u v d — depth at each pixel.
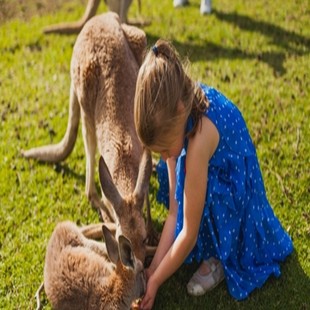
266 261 1.79
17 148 2.24
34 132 2.31
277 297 1.73
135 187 1.72
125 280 1.60
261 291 1.75
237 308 1.71
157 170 1.84
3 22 3.08
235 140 1.63
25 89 2.54
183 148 1.56
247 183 1.69
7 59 2.76
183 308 1.73
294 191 1.99
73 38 2.88
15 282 1.80
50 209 2.00
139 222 1.64
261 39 2.78
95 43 1.93
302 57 2.63
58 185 2.08
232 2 3.11
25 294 1.77
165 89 1.40
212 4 3.10
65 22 3.00
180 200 1.65
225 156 1.63
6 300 1.76
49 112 2.40
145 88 1.41
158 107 1.41
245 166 1.68
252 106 2.34
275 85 2.46
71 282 1.67
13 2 3.24
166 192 1.85
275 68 2.57
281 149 2.14
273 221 1.79
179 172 1.62
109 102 1.87
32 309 1.74
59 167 2.16
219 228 1.69
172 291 1.77
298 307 1.70
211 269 1.76
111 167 1.81
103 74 1.89
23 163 2.17
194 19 2.97
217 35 2.82
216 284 1.77
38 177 2.11
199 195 1.58
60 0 3.26
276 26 2.87
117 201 1.65
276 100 2.37
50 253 1.75
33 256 1.87
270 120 2.27
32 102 2.46
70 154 2.17
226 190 1.65
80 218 1.97
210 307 1.72
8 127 2.33
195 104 1.52
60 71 2.65
